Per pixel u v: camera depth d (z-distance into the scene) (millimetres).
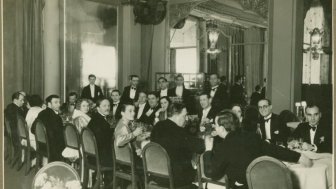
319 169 2920
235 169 2998
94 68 8742
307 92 7516
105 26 8938
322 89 7516
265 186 2594
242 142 3006
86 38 8562
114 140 3963
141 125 4891
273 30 7184
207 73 9516
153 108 6016
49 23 7547
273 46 7180
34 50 7594
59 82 7852
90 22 8633
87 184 4215
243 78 9336
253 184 2635
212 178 3250
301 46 7117
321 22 7523
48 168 2623
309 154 3350
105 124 4246
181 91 7312
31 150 5293
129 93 7723
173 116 3695
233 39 9234
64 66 8148
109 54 9039
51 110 4848
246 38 9031
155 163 3301
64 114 5914
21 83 7402
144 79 9461
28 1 7469
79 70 8445
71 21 8250
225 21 9195
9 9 7191
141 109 6281
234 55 9336
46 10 7539
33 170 5258
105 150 4176
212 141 4055
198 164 3381
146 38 9469
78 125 4879
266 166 2580
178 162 3438
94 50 8734
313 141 4078
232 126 3225
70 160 4449
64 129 4449
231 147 3025
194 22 9555
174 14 9141
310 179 2900
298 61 7031
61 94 8078
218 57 9727
